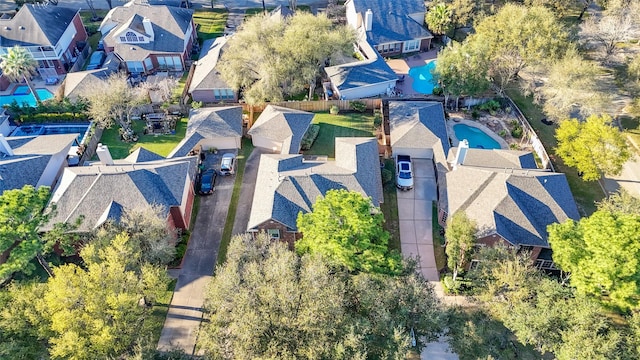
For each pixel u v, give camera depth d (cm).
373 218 3650
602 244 3119
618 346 3045
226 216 4844
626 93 6425
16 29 6912
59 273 3225
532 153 5225
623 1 7150
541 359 3462
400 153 5544
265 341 3055
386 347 3122
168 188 4453
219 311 3231
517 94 6644
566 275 4025
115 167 4616
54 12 7400
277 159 4909
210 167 5478
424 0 8838
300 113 5856
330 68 6688
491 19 6569
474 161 5012
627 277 3114
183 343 3709
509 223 4131
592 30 6925
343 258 3425
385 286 3350
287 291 3139
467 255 3966
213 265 4344
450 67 6069
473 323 3391
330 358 2972
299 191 4447
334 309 3097
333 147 5766
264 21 6406
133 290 3334
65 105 6128
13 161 4825
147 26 7088
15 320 3164
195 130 5609
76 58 7481
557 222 4222
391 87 6700
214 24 8725
